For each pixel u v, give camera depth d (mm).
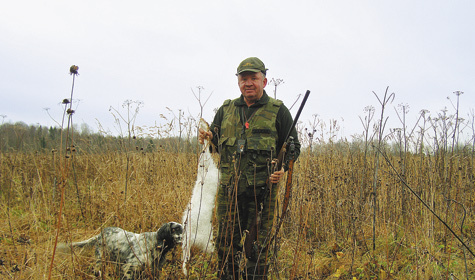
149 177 4922
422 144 4906
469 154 5156
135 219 3723
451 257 3254
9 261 2730
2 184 5605
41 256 2854
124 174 4773
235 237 2637
